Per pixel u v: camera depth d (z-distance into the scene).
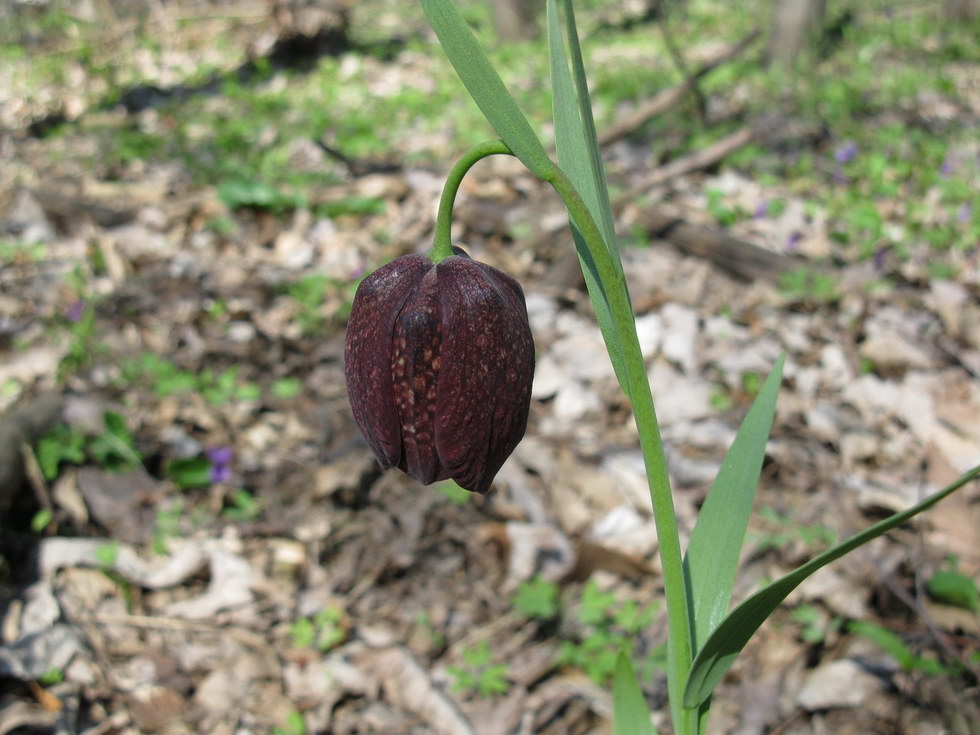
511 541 0.33
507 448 0.17
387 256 0.53
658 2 0.78
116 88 0.97
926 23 1.23
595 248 0.16
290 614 0.31
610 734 0.28
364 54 1.12
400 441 0.17
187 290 0.48
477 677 0.29
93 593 0.31
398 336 0.17
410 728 0.28
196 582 0.32
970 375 0.40
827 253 0.52
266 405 0.40
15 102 0.92
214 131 0.79
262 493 0.36
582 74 0.16
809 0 0.98
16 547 0.31
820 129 0.74
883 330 0.43
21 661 0.28
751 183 0.62
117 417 0.36
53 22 1.20
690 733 0.18
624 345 0.16
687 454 0.37
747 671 0.29
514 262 0.52
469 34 0.15
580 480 0.35
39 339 0.43
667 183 0.61
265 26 1.18
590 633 0.30
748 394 0.40
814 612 0.30
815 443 0.37
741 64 1.02
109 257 0.51
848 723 0.27
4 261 0.51
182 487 0.35
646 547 0.33
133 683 0.29
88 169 0.67
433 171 0.64
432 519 0.34
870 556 0.31
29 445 0.34
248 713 0.28
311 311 0.47
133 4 1.30
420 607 0.32
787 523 0.32
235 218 0.56
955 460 0.36
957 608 0.29
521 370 0.17
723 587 0.18
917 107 0.82
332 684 0.29
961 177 0.61
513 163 0.65
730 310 0.46
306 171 0.68
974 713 0.26
